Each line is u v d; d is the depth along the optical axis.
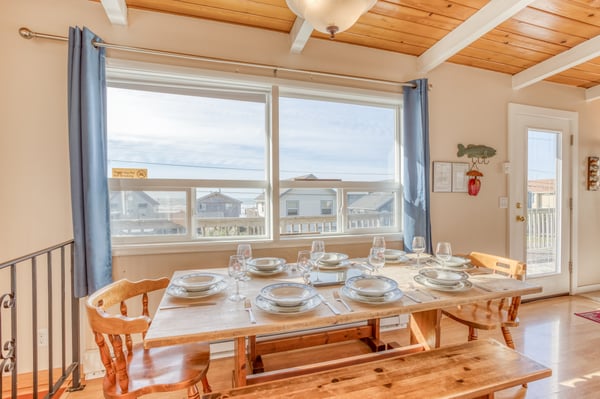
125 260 2.05
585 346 2.22
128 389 1.17
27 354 1.90
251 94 2.37
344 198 2.61
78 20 1.95
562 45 2.56
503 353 1.34
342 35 2.39
